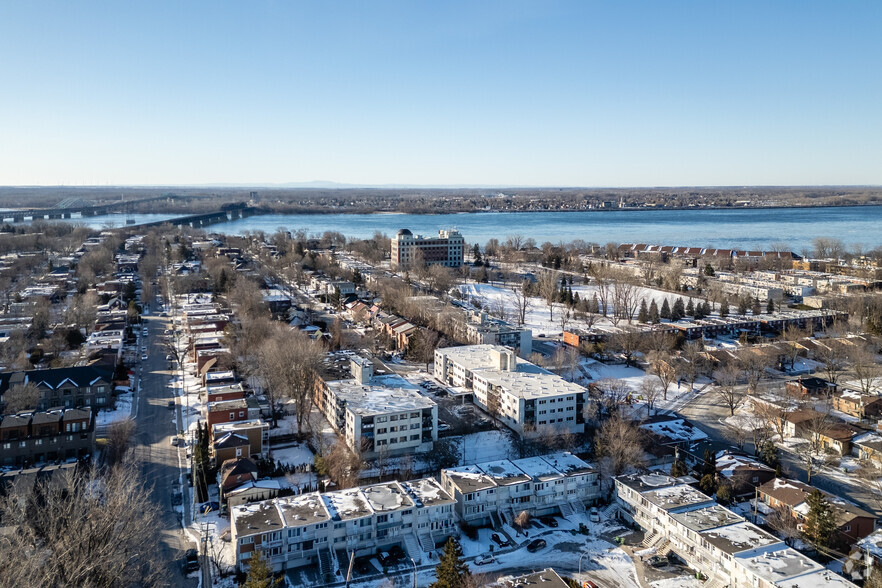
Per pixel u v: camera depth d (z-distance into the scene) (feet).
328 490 484.74
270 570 375.04
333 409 606.55
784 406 638.12
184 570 398.62
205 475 498.28
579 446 581.53
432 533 445.37
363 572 407.85
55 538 344.08
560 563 416.46
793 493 465.06
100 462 537.24
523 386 629.51
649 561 417.28
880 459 531.91
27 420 536.83
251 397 645.10
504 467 505.25
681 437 577.02
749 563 376.89
